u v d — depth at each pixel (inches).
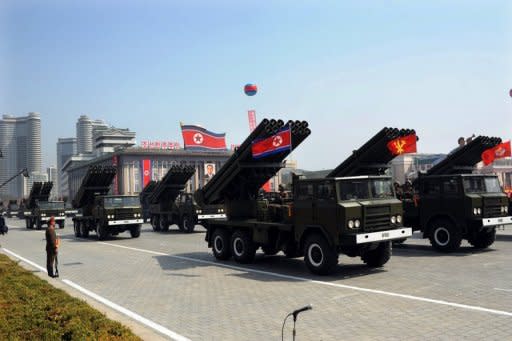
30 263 631.2
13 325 259.9
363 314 305.1
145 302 364.2
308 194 462.6
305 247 462.6
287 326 284.8
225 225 579.8
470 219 561.0
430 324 277.3
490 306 311.7
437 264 491.2
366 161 569.3
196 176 4037.9
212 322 300.7
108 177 1051.3
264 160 570.6
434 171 693.9
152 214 1206.9
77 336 232.8
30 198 1566.2
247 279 447.8
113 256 669.3
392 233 443.5
